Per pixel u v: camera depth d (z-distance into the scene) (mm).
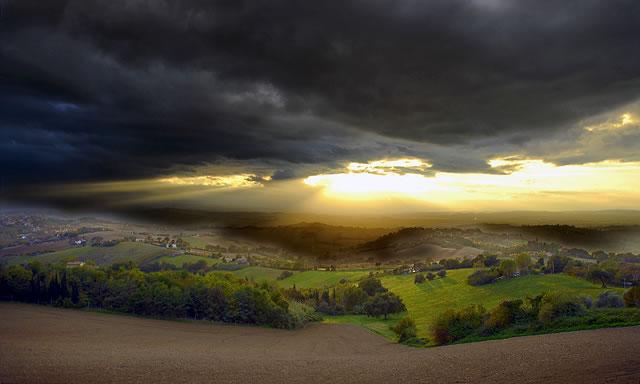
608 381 35250
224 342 96750
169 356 69250
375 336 115062
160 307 133250
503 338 75875
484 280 166000
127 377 50094
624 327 64875
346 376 49625
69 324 111812
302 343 99250
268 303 131875
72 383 46250
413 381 43906
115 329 108438
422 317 138000
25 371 51969
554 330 71938
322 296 184625
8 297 148375
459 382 41312
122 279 150375
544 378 39188
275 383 46719
